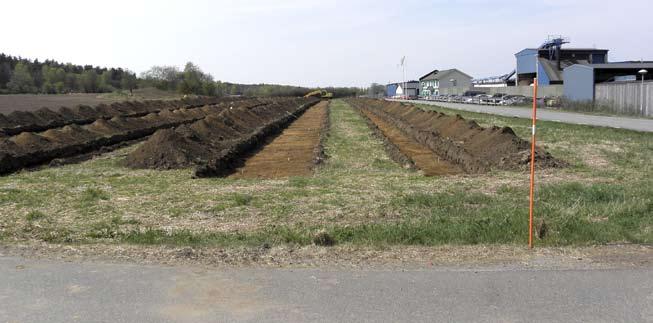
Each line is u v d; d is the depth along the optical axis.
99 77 122.38
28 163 18.59
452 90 113.19
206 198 11.10
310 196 11.12
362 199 10.74
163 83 115.00
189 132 21.45
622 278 5.82
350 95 160.12
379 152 21.47
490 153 17.80
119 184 13.32
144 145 18.22
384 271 6.08
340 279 5.82
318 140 26.73
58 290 5.55
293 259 6.58
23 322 4.79
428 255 6.70
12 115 29.50
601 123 32.28
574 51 78.75
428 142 24.75
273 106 52.75
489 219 8.69
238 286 5.64
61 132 23.39
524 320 4.77
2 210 10.16
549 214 9.10
